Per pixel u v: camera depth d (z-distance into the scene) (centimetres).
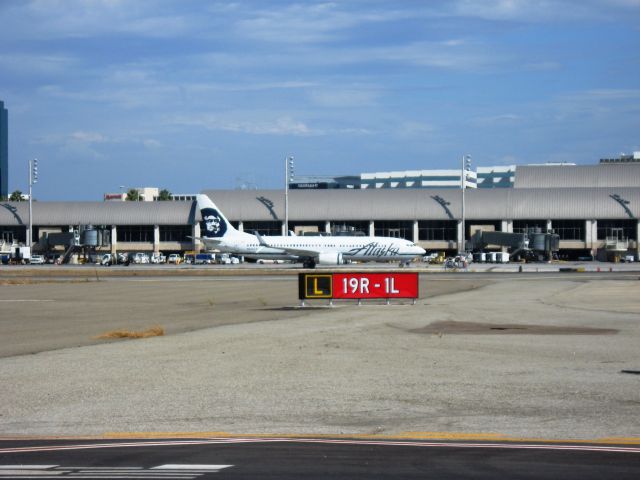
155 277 9481
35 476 1248
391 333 3466
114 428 1638
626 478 1229
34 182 15288
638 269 11250
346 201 16138
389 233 16162
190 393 2017
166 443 1491
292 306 5238
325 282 5184
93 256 15912
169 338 3347
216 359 2650
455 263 12069
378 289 5194
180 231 16750
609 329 3603
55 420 1719
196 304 5500
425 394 1989
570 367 2438
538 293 6303
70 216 16712
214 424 1669
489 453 1396
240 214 16200
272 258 11650
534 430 1593
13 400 1941
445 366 2464
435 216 15812
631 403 1864
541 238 14088
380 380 2198
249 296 6284
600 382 2155
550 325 3794
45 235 16525
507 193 15888
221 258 14862
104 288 7412
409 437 1538
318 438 1530
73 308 5188
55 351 2939
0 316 4616
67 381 2212
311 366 2472
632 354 2741
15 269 12069
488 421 1681
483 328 3669
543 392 2008
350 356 2708
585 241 15600
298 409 1814
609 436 1538
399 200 16038
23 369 2453
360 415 1748
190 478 1231
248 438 1534
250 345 3048
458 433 1571
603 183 17038
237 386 2112
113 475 1252
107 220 16612
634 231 15600
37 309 5116
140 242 16750
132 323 4153
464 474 1252
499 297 5859
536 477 1234
